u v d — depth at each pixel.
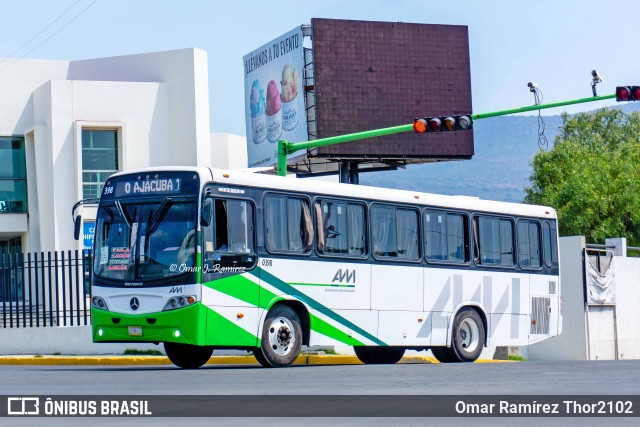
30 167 48.00
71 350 30.11
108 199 21.53
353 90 53.81
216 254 20.58
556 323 28.52
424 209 25.17
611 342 40.84
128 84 47.44
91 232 46.19
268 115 56.81
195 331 20.20
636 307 42.81
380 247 24.00
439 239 25.48
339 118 53.44
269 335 21.56
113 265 21.16
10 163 48.19
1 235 49.97
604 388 14.97
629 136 102.38
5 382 17.89
